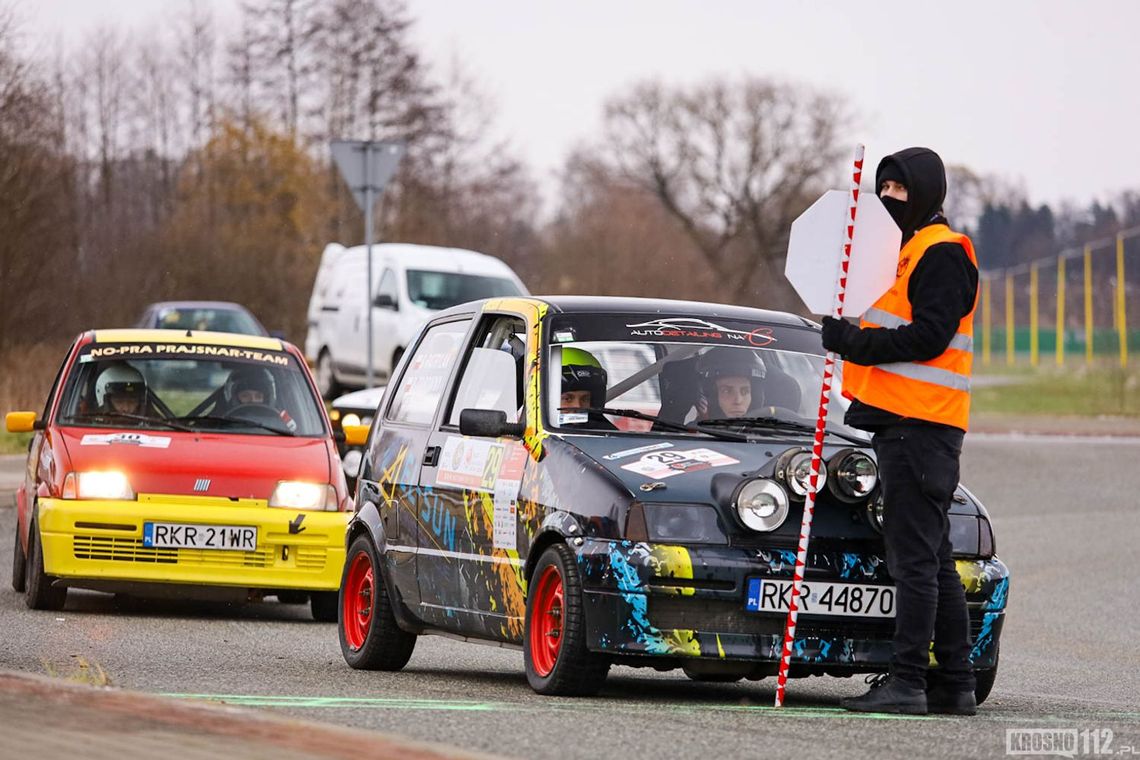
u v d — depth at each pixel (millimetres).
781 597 23500
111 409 40531
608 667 24016
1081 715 24281
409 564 28641
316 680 26703
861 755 19062
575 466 24703
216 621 37656
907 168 24141
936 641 23938
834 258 24078
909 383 23359
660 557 23234
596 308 27734
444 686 26250
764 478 23734
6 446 75938
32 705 19594
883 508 23609
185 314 103875
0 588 42312
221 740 17531
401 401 31094
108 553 37188
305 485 38312
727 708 23125
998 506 69312
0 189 98250
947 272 23375
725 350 27359
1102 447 93938
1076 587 49844
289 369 42375
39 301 102062
